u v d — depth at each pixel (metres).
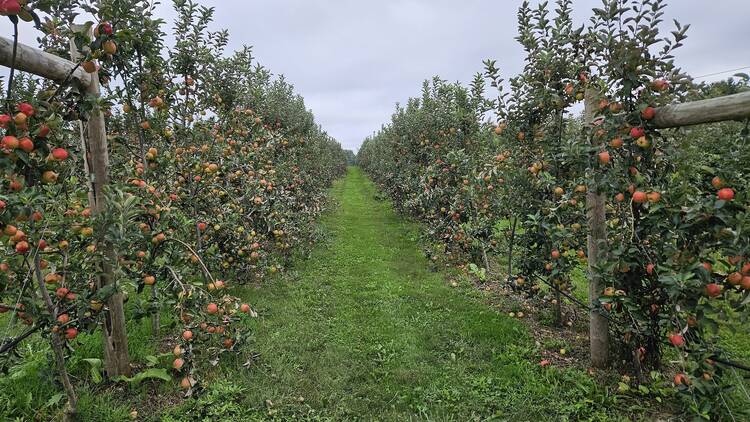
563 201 3.92
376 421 3.02
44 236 2.67
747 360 3.70
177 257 3.40
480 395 3.29
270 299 5.45
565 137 4.27
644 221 2.87
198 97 5.21
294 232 7.98
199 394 3.16
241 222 5.78
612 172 2.98
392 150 14.41
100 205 3.03
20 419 2.81
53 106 2.36
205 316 3.13
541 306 5.13
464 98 7.90
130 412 3.01
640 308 3.03
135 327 4.16
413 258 7.92
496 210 5.89
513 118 4.77
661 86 2.79
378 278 6.62
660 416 2.97
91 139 2.97
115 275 2.67
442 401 3.25
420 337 4.40
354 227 11.23
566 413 3.03
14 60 2.05
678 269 2.53
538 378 3.50
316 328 4.60
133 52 3.84
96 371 3.25
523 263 4.65
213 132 5.14
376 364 3.86
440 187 7.94
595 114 3.12
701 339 2.71
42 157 2.29
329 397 3.27
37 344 3.74
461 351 4.05
